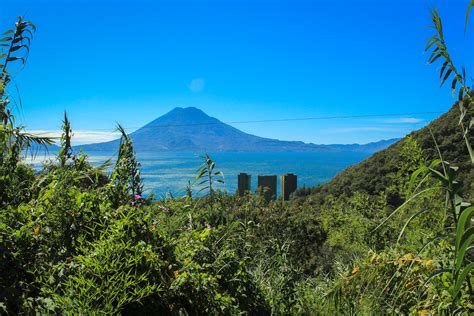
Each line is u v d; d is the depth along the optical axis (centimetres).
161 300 208
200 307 227
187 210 319
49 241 205
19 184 248
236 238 348
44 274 184
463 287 224
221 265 271
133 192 283
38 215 213
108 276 182
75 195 231
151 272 207
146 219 238
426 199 410
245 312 248
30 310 164
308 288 356
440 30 191
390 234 492
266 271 358
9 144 260
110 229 208
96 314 168
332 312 316
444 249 280
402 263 296
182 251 258
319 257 584
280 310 299
